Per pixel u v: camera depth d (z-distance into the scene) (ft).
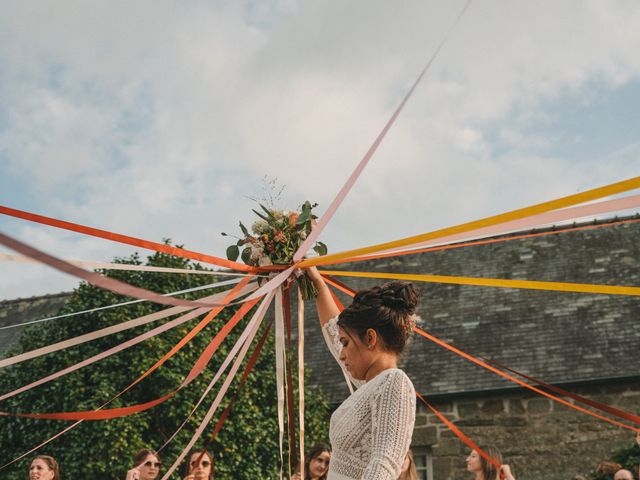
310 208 10.49
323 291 9.94
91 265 7.57
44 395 33.22
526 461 38.34
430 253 50.78
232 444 33.78
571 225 49.11
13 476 32.32
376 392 6.63
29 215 6.72
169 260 36.17
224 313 35.96
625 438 37.32
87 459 31.68
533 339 41.65
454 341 43.06
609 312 41.88
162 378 33.55
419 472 40.09
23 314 56.44
